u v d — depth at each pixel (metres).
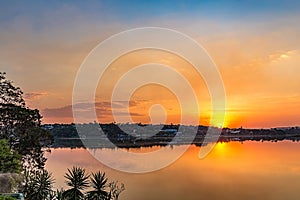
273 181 39.19
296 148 83.06
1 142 18.28
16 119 24.44
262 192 33.25
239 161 56.97
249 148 83.38
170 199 29.27
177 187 34.97
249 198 30.48
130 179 36.88
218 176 42.47
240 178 41.38
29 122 25.06
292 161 56.09
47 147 26.45
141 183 35.47
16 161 17.72
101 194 13.48
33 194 14.20
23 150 24.38
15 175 15.74
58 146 54.44
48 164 39.38
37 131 24.94
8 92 25.36
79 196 13.41
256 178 41.22
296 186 35.81
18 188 15.32
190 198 30.00
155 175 41.50
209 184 37.34
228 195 31.84
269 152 72.44
